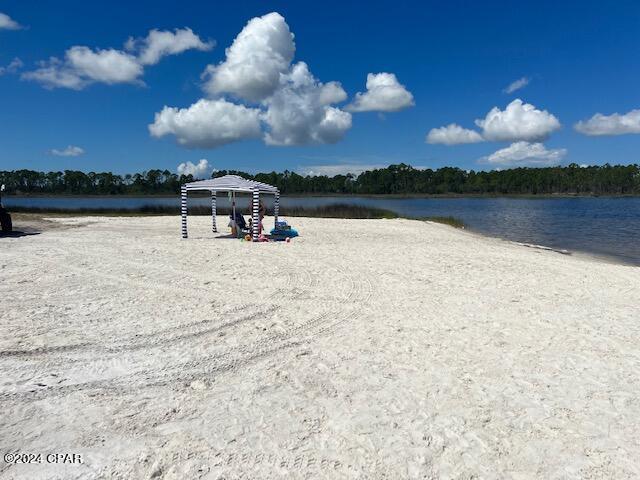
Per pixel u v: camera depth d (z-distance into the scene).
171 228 23.78
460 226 31.81
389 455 4.04
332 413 4.74
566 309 8.86
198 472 3.74
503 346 6.75
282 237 19.50
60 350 6.29
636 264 16.59
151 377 5.52
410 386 5.39
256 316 8.06
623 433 4.48
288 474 3.74
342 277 11.38
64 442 4.12
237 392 5.17
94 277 10.88
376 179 169.25
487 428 4.51
